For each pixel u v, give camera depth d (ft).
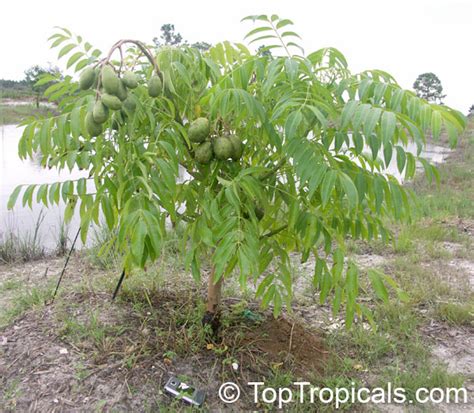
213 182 8.13
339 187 7.14
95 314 11.53
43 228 21.39
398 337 11.55
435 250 18.49
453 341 11.66
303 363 10.09
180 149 7.45
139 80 7.64
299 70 6.95
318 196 8.56
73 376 9.21
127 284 13.19
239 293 13.61
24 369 9.51
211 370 9.50
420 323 12.35
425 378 9.70
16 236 19.10
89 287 13.44
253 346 10.36
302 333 11.32
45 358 9.77
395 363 10.47
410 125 6.00
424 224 23.39
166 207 7.02
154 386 9.04
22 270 16.12
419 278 15.44
